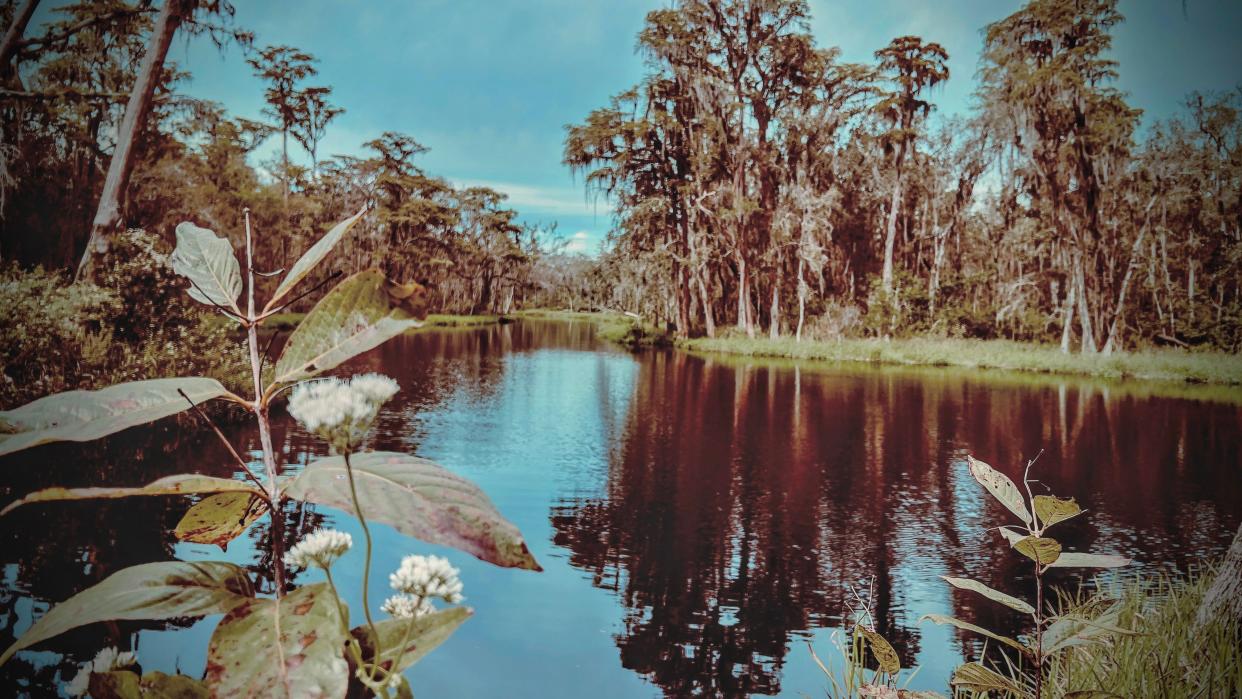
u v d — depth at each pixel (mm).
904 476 9812
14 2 13883
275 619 582
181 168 21203
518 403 15656
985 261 42344
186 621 3820
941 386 20891
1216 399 18781
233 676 546
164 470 7363
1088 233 30078
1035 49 30297
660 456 10734
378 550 5621
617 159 39969
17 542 5074
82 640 3535
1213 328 29625
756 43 36500
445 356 28062
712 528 7383
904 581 6031
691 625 4977
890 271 37938
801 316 33938
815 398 17672
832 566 6348
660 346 38125
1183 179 31000
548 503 8125
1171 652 2543
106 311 10688
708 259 37438
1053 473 10320
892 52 37688
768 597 5590
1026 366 27016
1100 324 31578
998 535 7355
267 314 685
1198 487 9602
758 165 38250
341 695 538
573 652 4480
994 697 2361
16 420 588
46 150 17797
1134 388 21281
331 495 600
